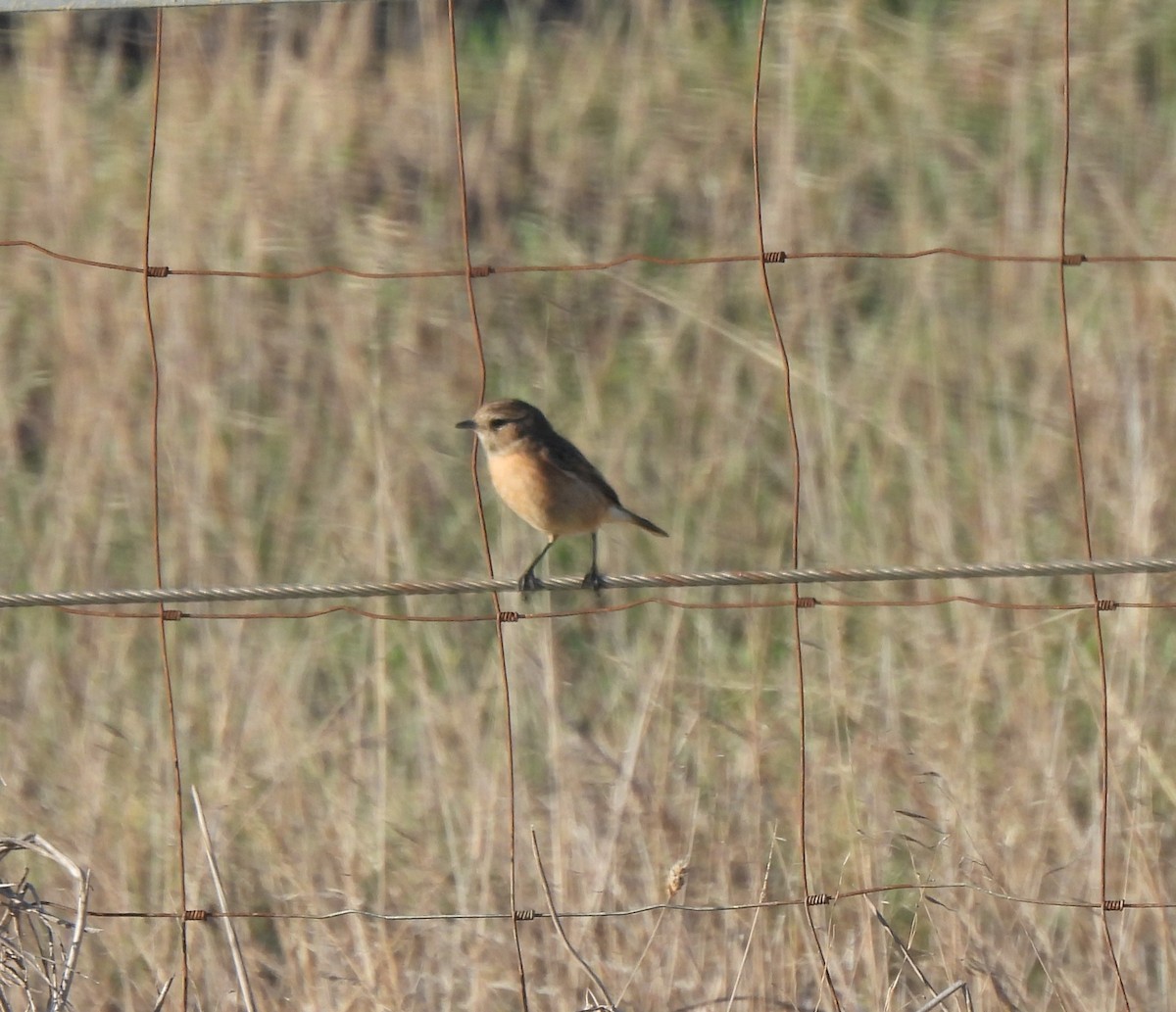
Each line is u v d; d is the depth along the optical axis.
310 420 16.08
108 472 15.46
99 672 13.91
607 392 16.95
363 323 17.22
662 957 11.24
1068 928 11.40
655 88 20.50
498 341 17.75
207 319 16.81
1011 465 14.60
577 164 19.86
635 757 12.27
